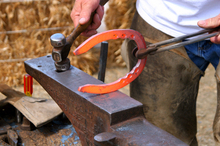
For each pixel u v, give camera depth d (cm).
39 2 256
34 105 116
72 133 116
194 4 109
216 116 108
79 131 95
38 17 264
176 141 75
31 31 264
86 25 102
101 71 113
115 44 314
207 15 111
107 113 79
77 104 90
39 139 112
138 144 73
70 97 93
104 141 73
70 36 99
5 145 99
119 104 84
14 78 269
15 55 268
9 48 263
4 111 128
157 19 121
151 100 138
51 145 109
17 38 264
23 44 267
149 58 130
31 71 110
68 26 272
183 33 117
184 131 143
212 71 316
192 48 123
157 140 75
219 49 114
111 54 319
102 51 110
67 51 100
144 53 90
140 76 136
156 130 80
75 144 110
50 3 261
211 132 217
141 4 129
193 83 135
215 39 96
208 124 227
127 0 294
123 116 81
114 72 305
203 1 107
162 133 78
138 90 140
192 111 143
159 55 127
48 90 104
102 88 88
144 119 84
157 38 126
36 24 263
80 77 100
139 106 84
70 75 101
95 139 73
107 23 302
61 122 123
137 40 89
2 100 120
